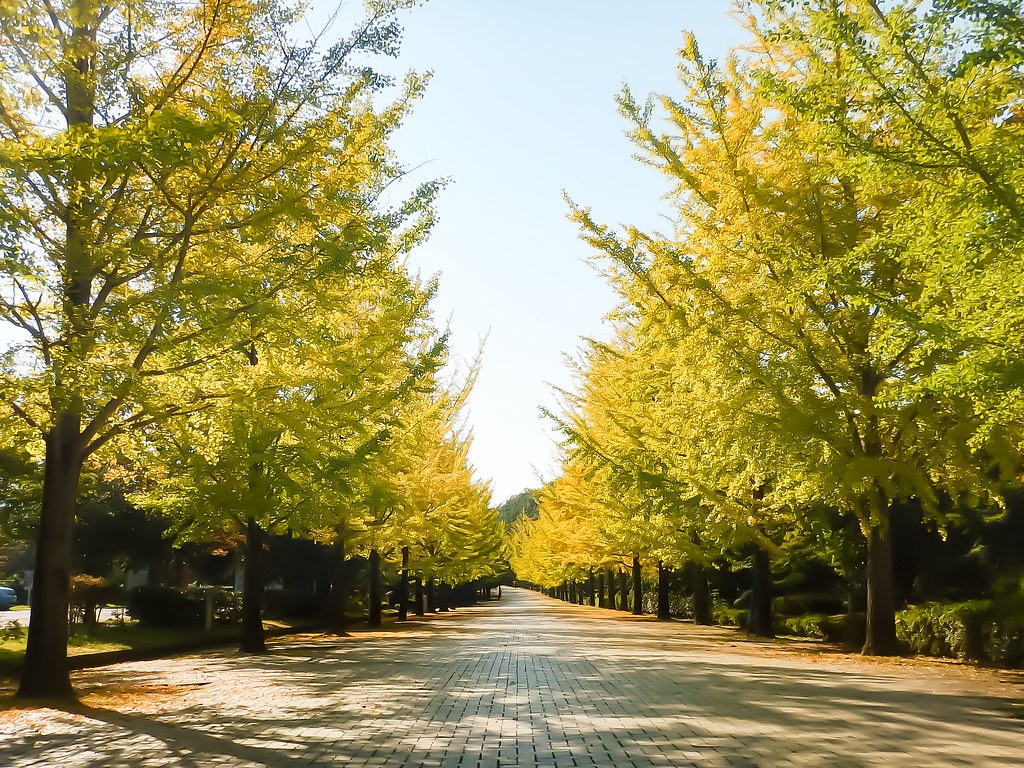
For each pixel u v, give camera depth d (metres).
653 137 15.81
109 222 10.08
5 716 8.88
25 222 9.08
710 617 33.62
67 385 9.30
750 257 15.16
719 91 15.34
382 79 11.04
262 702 9.93
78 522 23.11
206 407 11.30
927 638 16.41
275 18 10.62
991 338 8.31
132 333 9.47
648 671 13.43
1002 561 18.78
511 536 115.00
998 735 7.57
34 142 8.47
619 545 32.59
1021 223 7.86
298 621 31.84
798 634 24.53
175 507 17.70
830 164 11.30
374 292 13.73
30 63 9.41
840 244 15.07
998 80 8.70
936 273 8.62
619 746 7.15
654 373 20.02
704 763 6.45
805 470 14.72
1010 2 7.75
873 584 16.33
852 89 9.84
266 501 15.23
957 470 14.87
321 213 11.21
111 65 10.18
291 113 10.82
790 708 9.27
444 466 35.00
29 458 14.57
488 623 34.38
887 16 9.01
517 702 9.89
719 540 21.55
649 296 16.12
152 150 8.58
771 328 15.11
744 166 15.38
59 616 10.59
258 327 10.56
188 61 10.95
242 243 11.05
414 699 10.17
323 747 7.13
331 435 15.37
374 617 31.91
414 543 30.33
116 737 7.60
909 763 6.39
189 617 23.50
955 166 8.44
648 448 20.67
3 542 20.69
